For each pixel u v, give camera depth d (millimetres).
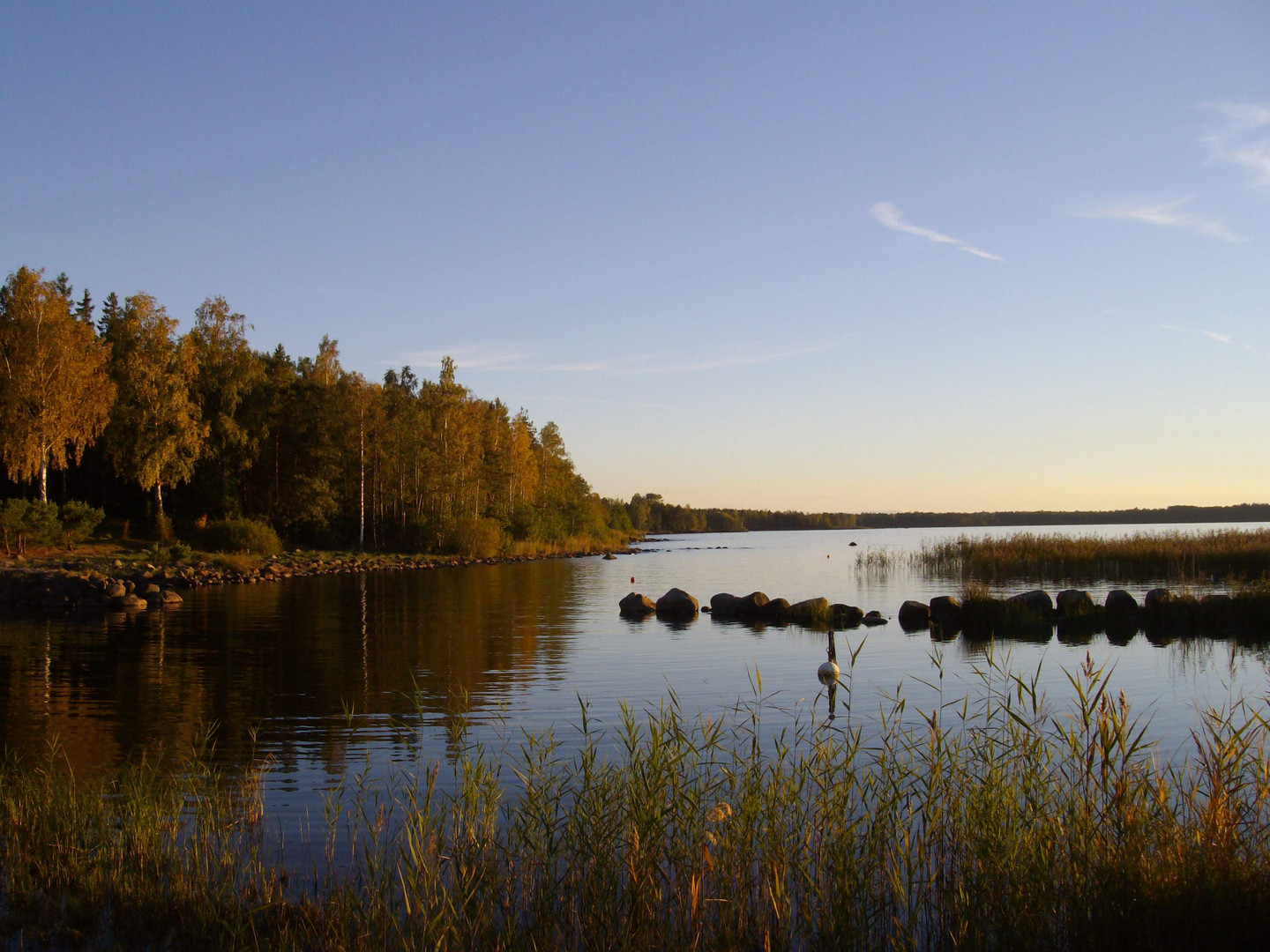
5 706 12445
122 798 8039
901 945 5152
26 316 38938
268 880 6242
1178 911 4875
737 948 5172
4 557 34594
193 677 14789
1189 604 22281
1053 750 8805
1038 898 5266
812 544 102188
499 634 20875
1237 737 6484
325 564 46469
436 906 5582
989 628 21953
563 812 7562
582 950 5180
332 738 10508
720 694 13258
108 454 45938
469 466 68250
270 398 57062
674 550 86500
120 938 5422
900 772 7125
